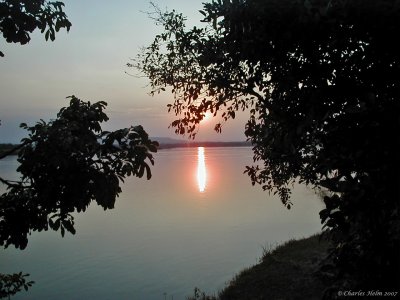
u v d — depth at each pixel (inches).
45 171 127.2
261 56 152.9
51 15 138.6
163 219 1355.8
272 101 174.4
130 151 125.3
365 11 123.9
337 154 121.0
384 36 126.0
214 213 1405.0
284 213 1264.8
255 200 1674.5
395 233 110.3
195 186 2503.7
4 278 200.7
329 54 136.9
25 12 135.8
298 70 143.7
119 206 1733.5
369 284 119.7
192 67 252.7
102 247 977.5
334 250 142.7
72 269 783.1
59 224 135.5
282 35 141.6
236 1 151.7
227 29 164.1
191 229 1143.0
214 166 4869.6
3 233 132.9
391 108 113.6
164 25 267.3
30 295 634.8
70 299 611.2
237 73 199.6
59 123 130.9
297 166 231.8
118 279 705.0
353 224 123.6
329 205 120.2
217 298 425.1
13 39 137.3
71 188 125.8
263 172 343.9
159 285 652.7
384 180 110.6
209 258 794.2
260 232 1011.9
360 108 113.7
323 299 134.8
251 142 308.2
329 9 127.4
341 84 134.0
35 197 135.0
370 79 131.6
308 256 468.4
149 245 971.3
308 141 162.1
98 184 125.1
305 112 141.9
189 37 222.8
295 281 386.9
